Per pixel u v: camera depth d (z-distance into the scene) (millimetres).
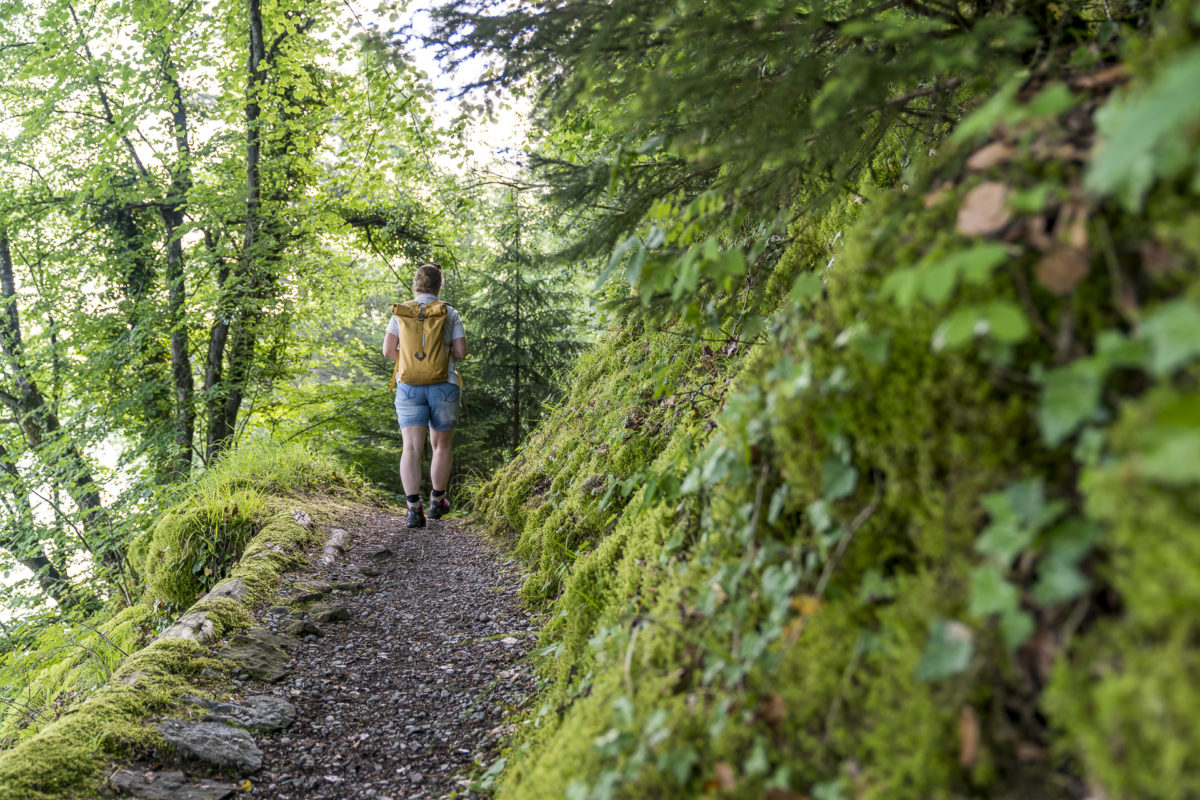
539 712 2270
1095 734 826
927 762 987
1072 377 874
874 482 1294
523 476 5477
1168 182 922
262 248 9758
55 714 3490
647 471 2713
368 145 8188
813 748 1147
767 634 1336
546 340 11750
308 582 3834
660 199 2373
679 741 1299
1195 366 813
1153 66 928
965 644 986
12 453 11305
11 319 11352
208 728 2289
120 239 10672
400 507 7723
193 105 10594
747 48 1866
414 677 2893
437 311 5023
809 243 3021
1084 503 952
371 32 2430
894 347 1216
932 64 1416
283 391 12289
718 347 3312
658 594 1946
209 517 4703
